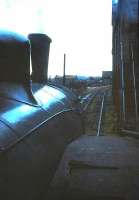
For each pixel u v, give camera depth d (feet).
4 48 7.38
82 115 14.87
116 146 11.08
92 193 6.75
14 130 5.64
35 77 13.06
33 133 6.43
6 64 7.42
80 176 7.64
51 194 6.63
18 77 7.75
